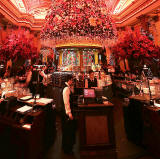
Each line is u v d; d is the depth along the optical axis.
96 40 4.70
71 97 2.21
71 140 2.00
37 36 10.59
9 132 1.52
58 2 4.76
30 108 2.06
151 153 1.86
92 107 1.95
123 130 2.62
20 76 4.14
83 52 4.90
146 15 7.34
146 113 2.00
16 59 2.93
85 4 4.53
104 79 5.04
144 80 2.97
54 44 5.17
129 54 2.75
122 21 9.41
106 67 6.09
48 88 5.39
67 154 1.90
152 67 3.21
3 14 7.73
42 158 1.83
